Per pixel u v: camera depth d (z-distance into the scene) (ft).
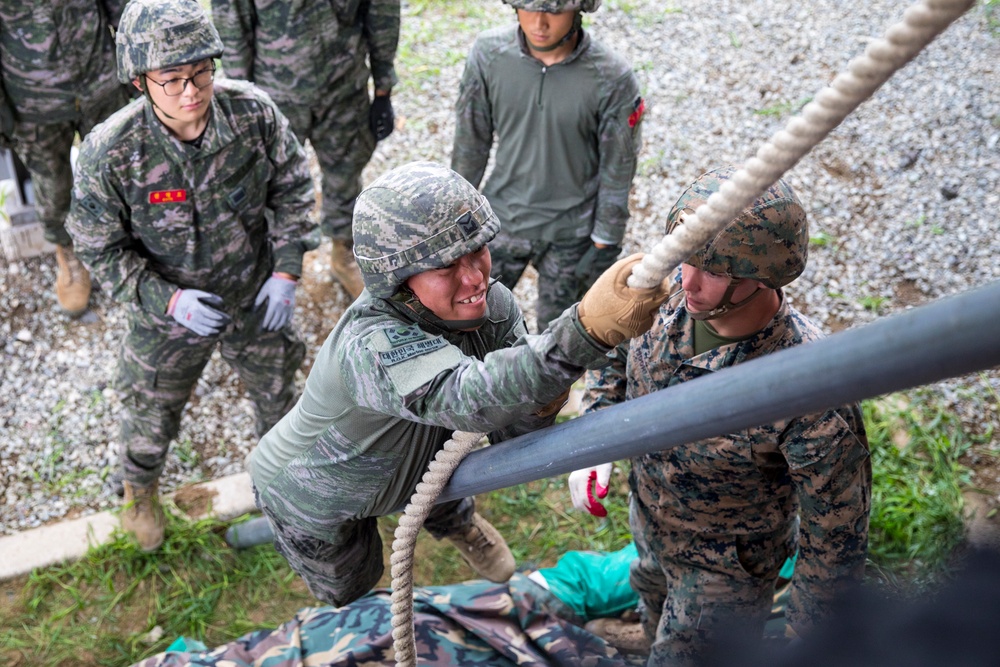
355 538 8.20
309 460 7.08
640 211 17.30
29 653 11.89
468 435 6.03
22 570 12.59
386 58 14.26
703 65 20.02
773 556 8.58
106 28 14.16
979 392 14.40
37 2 13.04
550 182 12.16
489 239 5.68
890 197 17.42
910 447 13.70
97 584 12.51
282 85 13.57
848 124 18.66
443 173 5.68
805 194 17.49
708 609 8.48
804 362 3.57
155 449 11.98
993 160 17.88
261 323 11.75
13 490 13.46
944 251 16.49
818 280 16.19
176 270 10.91
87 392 14.60
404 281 5.79
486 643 10.49
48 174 14.34
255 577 12.68
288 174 11.04
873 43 3.29
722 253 6.57
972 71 19.62
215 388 14.71
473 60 11.87
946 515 12.68
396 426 6.65
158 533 12.66
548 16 10.68
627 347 8.28
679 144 18.39
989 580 1.98
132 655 11.87
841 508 7.36
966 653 1.93
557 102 11.55
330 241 17.01
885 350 3.21
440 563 12.84
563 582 11.60
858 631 2.09
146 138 9.91
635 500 9.00
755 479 7.83
